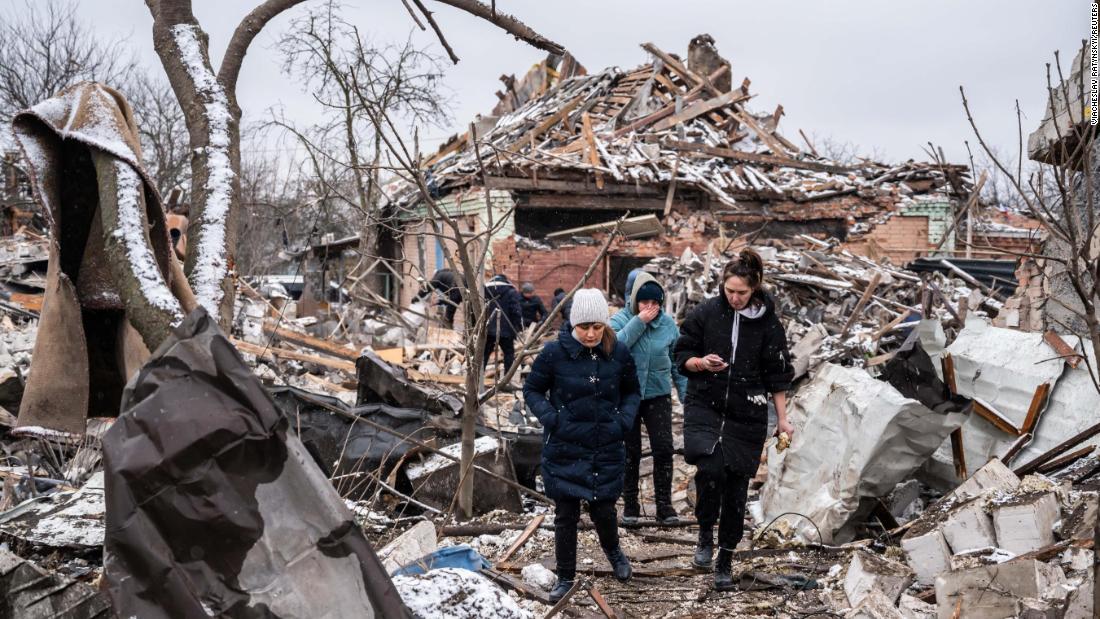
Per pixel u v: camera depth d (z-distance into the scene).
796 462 6.07
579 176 19.58
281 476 2.27
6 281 14.48
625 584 4.96
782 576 4.98
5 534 4.52
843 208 21.50
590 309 4.59
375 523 5.55
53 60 23.77
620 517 6.50
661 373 6.24
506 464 6.46
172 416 2.20
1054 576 4.05
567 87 28.14
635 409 4.79
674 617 4.46
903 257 21.56
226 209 3.73
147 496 2.14
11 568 2.41
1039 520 4.64
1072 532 4.56
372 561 2.29
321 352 12.52
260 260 20.97
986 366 6.36
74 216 3.36
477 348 5.69
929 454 5.49
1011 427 6.01
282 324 13.80
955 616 4.03
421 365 12.56
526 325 13.99
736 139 24.45
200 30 4.02
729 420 4.90
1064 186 3.26
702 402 4.96
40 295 14.07
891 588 4.39
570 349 4.67
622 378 4.78
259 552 2.21
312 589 2.23
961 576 4.08
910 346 6.48
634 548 5.75
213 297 3.53
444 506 6.21
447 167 21.34
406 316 17.31
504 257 18.89
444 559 4.74
